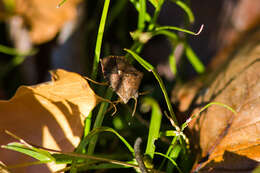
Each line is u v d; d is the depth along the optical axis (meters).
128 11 0.39
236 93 0.32
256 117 0.30
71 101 0.29
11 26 0.38
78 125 0.29
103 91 0.31
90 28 0.37
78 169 0.30
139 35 0.32
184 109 0.33
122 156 0.32
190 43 0.40
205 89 0.33
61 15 0.37
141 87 0.36
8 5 0.38
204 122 0.31
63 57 0.37
